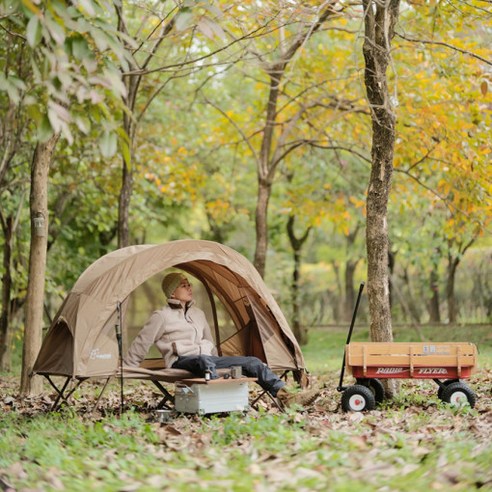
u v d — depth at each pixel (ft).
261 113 58.75
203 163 74.84
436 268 76.18
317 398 32.73
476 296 82.58
